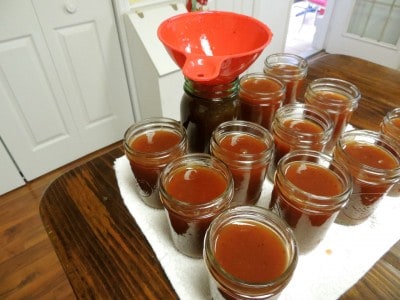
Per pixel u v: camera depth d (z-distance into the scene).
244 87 0.60
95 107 1.53
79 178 0.60
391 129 0.55
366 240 0.47
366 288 0.42
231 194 0.42
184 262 0.45
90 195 0.56
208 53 0.54
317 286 0.41
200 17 0.53
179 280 0.42
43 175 1.53
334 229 0.49
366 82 0.85
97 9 1.29
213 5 1.59
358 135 0.52
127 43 1.41
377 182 0.43
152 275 0.44
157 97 1.37
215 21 0.54
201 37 0.54
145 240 0.48
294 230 0.44
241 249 0.37
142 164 0.47
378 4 2.10
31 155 1.44
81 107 1.48
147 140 0.53
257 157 0.46
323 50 2.58
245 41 0.53
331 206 0.39
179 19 0.52
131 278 0.44
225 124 0.52
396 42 2.11
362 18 2.24
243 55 0.43
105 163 0.63
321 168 0.47
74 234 0.50
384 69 0.91
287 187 0.41
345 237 0.48
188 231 0.42
